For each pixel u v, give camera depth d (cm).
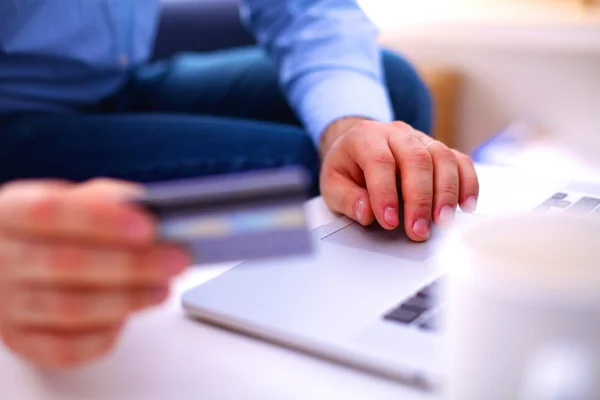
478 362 22
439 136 196
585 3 187
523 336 21
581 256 22
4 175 90
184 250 26
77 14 104
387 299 37
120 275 27
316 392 30
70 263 26
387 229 51
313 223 55
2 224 27
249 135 91
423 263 42
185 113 119
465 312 22
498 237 24
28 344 30
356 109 77
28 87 104
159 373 32
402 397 29
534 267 21
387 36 214
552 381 20
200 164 88
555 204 55
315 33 93
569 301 20
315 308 36
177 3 153
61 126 92
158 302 29
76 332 30
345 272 41
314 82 87
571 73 184
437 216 50
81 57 107
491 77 198
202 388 31
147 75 124
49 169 88
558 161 176
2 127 96
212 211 25
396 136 56
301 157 89
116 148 88
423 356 31
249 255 25
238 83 114
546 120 192
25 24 99
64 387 32
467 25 199
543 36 185
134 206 26
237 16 150
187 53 152
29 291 28
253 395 30
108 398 30
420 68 204
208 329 37
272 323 35
